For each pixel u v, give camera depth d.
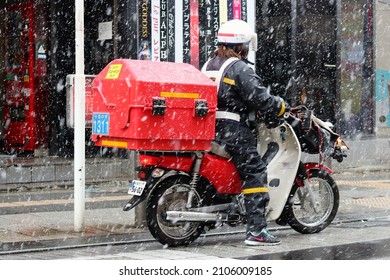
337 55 22.83
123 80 8.18
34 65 19.72
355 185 16.03
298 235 9.51
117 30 18.97
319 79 22.58
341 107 22.98
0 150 20.56
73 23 20.06
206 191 8.60
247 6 20.19
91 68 19.80
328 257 8.03
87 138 19.66
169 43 18.84
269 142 9.20
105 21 19.38
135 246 8.88
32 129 19.70
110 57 19.31
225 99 8.49
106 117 8.46
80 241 9.07
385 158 23.97
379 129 24.09
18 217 11.01
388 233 9.66
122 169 18.31
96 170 17.81
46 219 10.80
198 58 19.30
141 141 8.08
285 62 21.80
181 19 19.00
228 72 8.50
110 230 9.90
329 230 9.92
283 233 9.69
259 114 8.75
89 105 9.98
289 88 21.92
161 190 8.37
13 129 20.28
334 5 22.78
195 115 8.23
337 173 20.58
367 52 23.77
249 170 8.57
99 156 19.58
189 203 8.51
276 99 8.45
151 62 8.46
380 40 24.14
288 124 8.93
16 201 13.55
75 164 9.73
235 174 8.64
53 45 19.78
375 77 23.95
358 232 9.74
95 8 19.66
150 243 9.09
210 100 8.34
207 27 19.39
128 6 18.53
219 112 8.57
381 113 24.19
